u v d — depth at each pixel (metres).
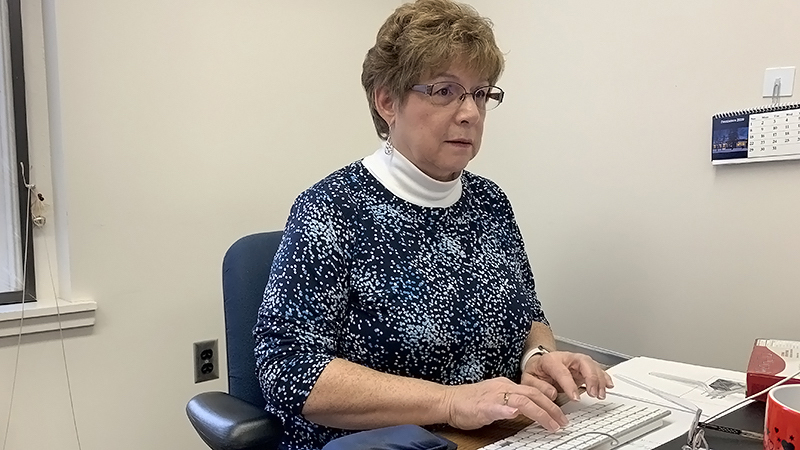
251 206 1.79
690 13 1.40
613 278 1.59
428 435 0.66
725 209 1.37
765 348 1.00
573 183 1.66
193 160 1.67
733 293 1.38
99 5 1.50
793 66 1.25
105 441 1.58
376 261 0.95
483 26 1.02
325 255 0.92
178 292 1.67
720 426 0.79
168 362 1.67
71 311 1.48
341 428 0.86
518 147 1.80
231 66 1.72
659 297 1.50
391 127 1.05
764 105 1.30
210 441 0.93
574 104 1.64
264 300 0.94
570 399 0.92
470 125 0.99
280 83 1.82
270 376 0.87
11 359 1.43
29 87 1.50
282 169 1.85
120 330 1.58
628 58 1.51
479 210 1.13
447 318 0.94
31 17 1.49
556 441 0.75
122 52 1.54
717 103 1.37
